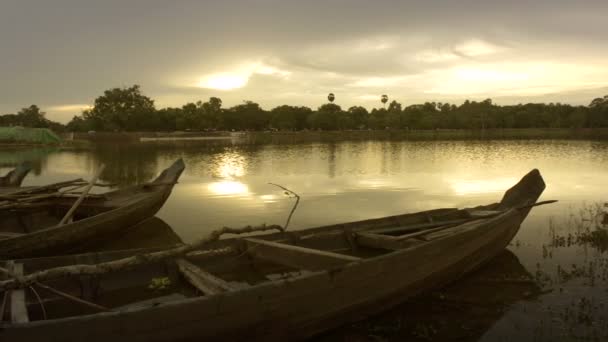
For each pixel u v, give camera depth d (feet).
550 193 53.72
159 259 18.83
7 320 14.96
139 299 19.35
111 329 13.34
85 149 157.07
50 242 27.91
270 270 23.70
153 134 295.28
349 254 26.91
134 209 34.81
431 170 80.28
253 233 36.11
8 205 34.81
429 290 23.62
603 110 386.73
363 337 19.15
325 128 408.87
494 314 21.29
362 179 67.67
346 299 19.02
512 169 81.35
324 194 53.83
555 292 23.75
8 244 25.85
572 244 32.01
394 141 221.25
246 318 15.81
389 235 28.68
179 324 14.40
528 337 19.10
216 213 43.21
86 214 39.11
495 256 29.27
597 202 47.57
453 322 20.56
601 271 26.66
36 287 17.81
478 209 34.86
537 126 403.13
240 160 104.47
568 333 19.40
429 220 32.27
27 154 129.80
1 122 286.05
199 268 20.04
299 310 17.35
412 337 19.20
